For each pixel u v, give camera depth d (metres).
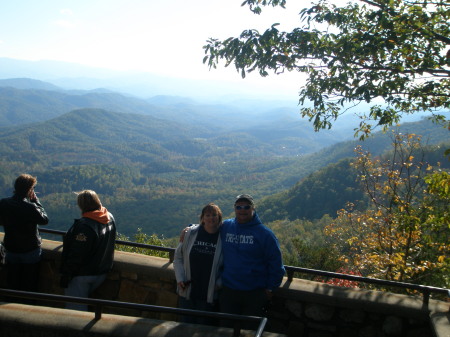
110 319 2.47
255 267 2.67
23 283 3.31
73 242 2.89
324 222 43.56
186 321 2.82
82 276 2.99
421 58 4.83
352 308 2.94
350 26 5.54
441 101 5.13
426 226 5.48
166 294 3.34
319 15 5.27
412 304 2.85
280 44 5.11
